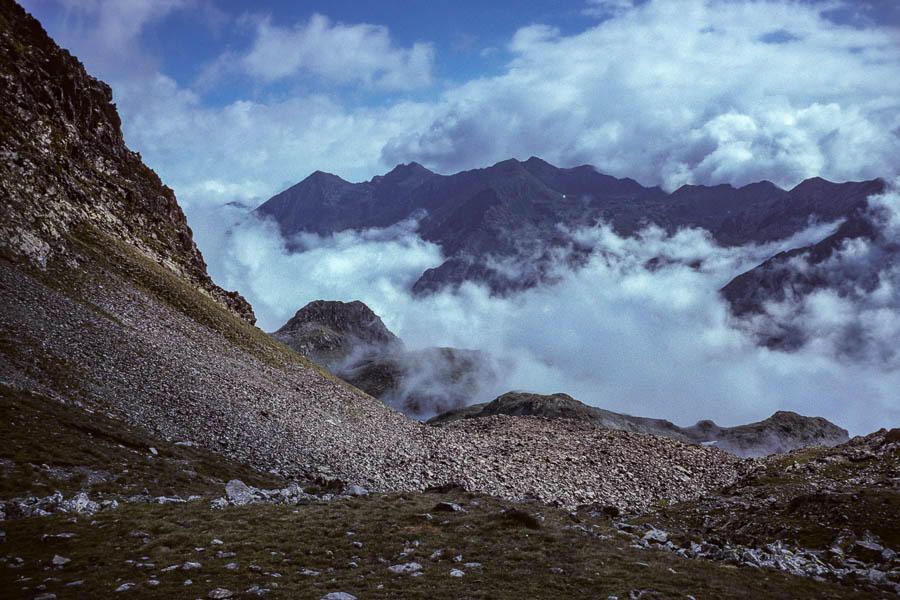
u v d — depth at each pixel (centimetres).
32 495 3981
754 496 7531
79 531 3472
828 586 3431
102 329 7375
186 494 4697
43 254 8369
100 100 16350
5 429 4659
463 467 8481
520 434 12731
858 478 7756
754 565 3631
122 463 4856
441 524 3931
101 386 6100
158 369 7144
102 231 11400
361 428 9112
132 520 3694
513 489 8056
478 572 3116
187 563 3038
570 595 2873
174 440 5775
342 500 4503
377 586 2867
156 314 9288
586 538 3812
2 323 6169
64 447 4738
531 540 3644
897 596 3350
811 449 11950
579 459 10744
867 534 5066
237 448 6181
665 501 9044
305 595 2728
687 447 12975
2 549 3170
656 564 3391
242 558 3194
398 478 7038
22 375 5516
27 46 14425
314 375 11575
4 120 11325
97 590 2712
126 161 16425
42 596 2602
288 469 6172
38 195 9812
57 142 12975
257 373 9425
